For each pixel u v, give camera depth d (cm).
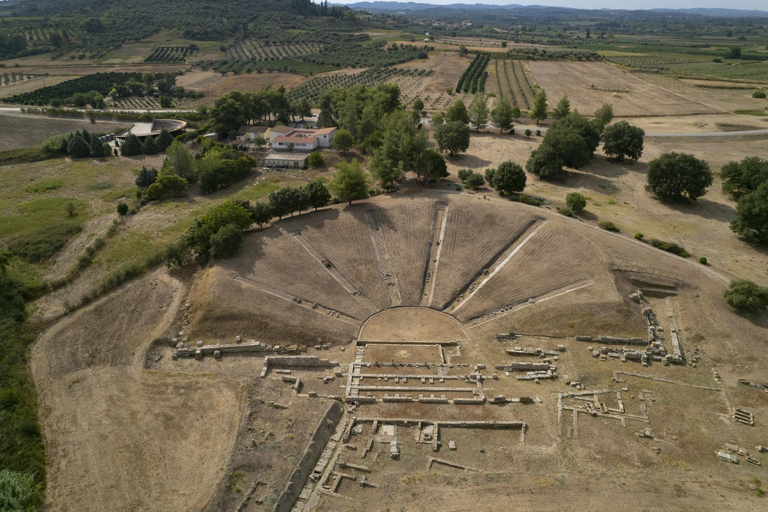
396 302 8375
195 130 18125
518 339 7544
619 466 5378
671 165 11362
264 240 9306
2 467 5150
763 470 5306
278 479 5131
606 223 10212
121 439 5625
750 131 16425
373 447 5712
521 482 5191
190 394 6312
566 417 6094
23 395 6200
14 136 17450
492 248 9381
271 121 19825
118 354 7031
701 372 6819
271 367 7031
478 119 17800
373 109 16138
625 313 7706
